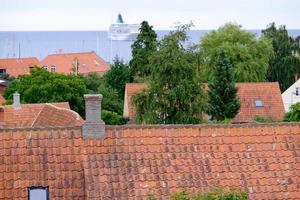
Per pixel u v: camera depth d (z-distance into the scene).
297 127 60.81
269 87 183.62
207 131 59.19
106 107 199.00
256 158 57.81
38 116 116.38
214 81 167.88
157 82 126.12
